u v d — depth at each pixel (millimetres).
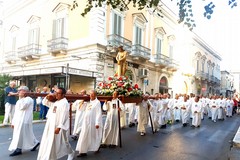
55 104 5523
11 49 28062
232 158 5824
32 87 23094
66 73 16203
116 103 8047
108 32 19641
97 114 6891
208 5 4289
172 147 8047
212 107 17484
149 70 25172
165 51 28422
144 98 10125
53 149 5309
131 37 22562
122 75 9750
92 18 18766
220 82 54938
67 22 20922
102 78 18828
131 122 12469
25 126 6586
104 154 6875
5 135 8820
